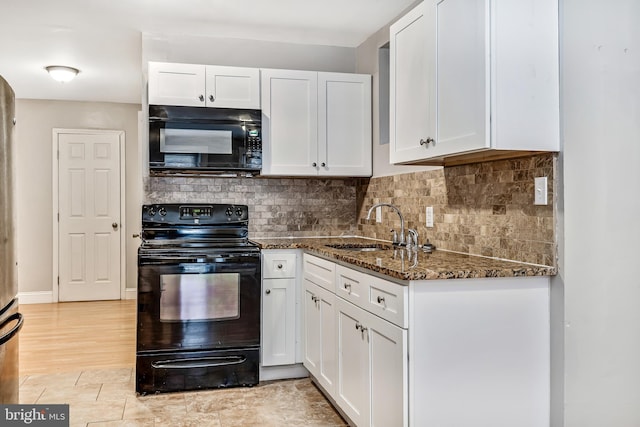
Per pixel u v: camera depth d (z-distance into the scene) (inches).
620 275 78.7
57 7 122.6
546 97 76.2
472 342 75.3
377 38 140.6
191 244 128.3
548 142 76.4
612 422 79.0
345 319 96.7
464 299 75.0
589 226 77.5
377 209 139.7
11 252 86.2
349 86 141.6
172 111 125.8
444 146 83.0
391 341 76.8
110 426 100.9
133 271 237.8
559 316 77.2
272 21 133.1
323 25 136.2
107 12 126.0
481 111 74.3
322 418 105.0
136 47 153.6
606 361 78.5
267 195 148.5
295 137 137.6
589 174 77.5
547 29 76.5
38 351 154.3
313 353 117.8
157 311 117.3
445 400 74.3
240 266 121.7
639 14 79.5
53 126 227.9
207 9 124.3
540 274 77.0
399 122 98.1
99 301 232.4
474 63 75.9
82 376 131.6
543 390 78.7
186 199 142.5
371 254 98.4
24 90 210.1
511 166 86.8
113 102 233.9
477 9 75.2
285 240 143.3
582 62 77.0
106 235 234.5
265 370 128.0
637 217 79.4
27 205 226.1
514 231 86.1
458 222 102.0
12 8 123.1
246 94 133.6
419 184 117.3
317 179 152.6
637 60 79.7
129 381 127.6
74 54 160.2
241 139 129.9
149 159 126.9
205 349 120.2
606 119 78.3
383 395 79.7
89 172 232.4
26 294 226.2
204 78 130.5
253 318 123.0
